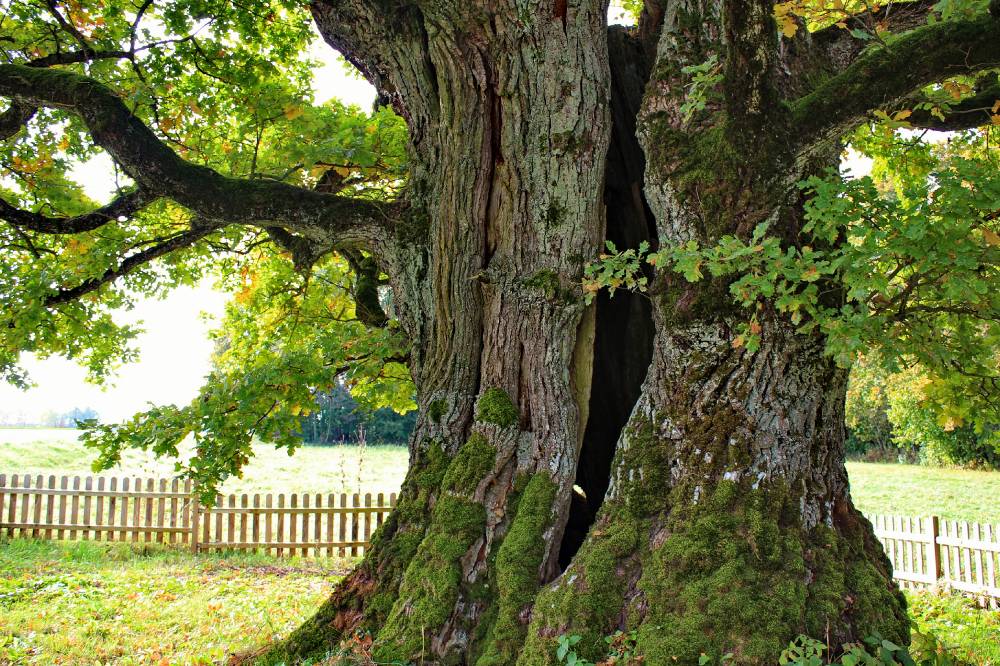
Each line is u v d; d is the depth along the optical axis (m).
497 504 4.88
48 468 20.31
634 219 5.78
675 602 3.99
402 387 8.85
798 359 4.40
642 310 5.76
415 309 5.95
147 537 12.56
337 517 13.91
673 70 4.86
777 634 3.75
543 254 5.19
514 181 5.23
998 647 6.67
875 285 3.50
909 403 23.52
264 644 5.77
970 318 4.73
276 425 6.32
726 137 4.39
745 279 3.77
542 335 5.14
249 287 9.98
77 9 7.39
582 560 4.42
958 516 16.77
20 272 7.44
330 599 5.20
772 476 4.28
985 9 3.98
